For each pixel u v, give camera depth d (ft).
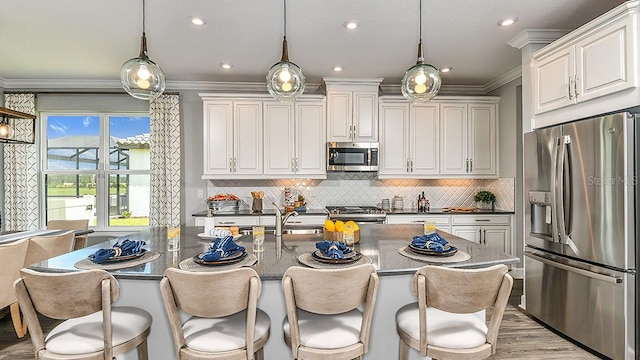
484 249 6.86
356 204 16.31
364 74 14.55
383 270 5.43
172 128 15.35
